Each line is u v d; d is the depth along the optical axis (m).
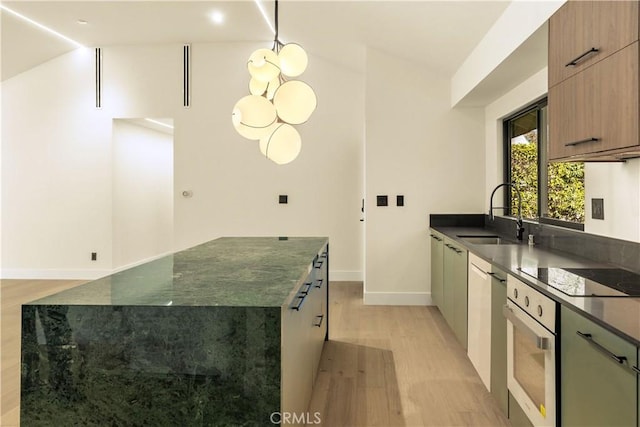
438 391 2.71
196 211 5.88
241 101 2.56
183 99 5.84
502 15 2.97
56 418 1.46
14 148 6.09
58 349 1.46
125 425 1.45
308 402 2.35
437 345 3.53
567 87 2.03
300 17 4.46
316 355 2.80
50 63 6.00
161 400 1.43
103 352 1.44
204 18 4.89
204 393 1.42
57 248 6.08
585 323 1.37
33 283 5.79
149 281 1.81
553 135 2.17
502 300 2.23
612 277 1.88
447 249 3.76
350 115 5.84
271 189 5.88
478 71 3.58
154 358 1.43
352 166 5.85
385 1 3.41
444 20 3.37
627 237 2.14
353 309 4.62
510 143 4.27
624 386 1.16
